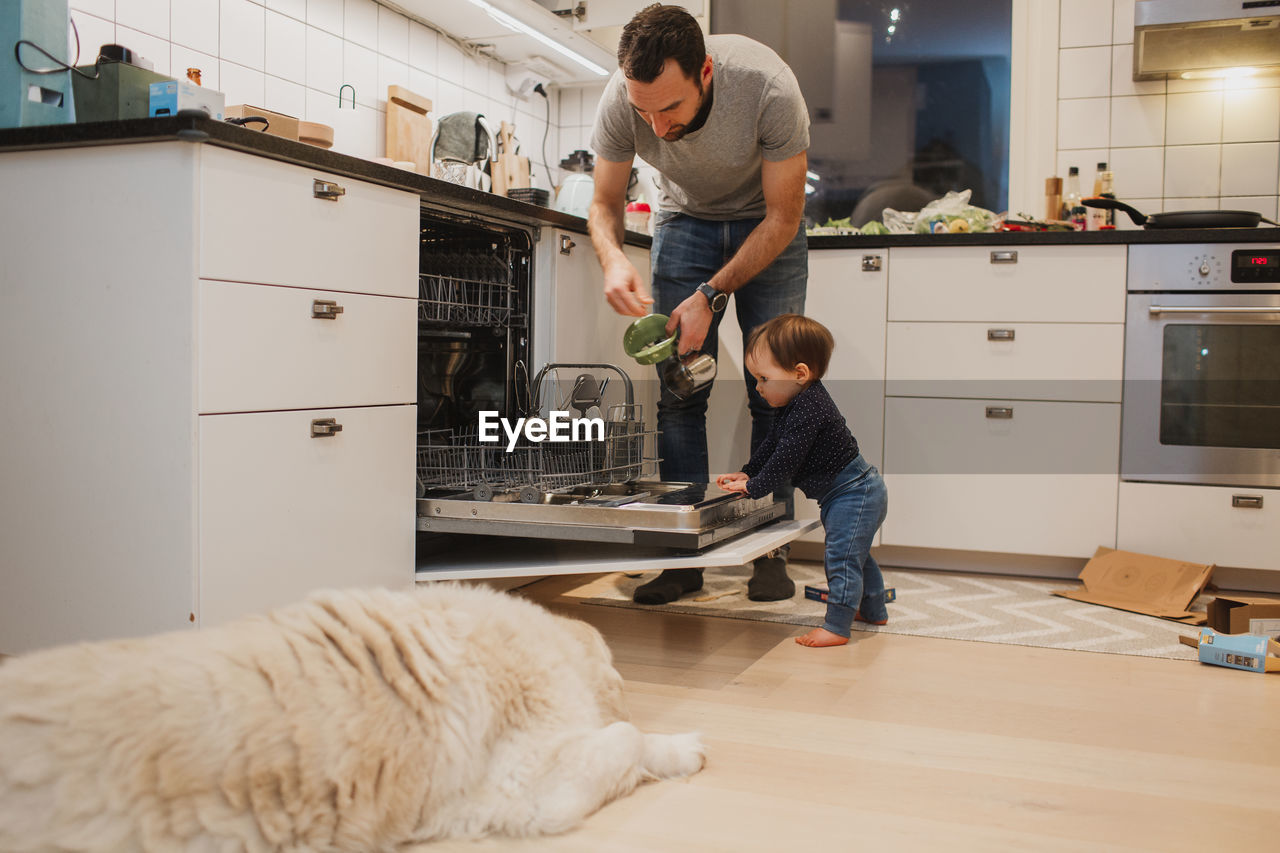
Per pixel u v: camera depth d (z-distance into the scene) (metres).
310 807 0.91
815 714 1.63
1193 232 2.65
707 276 2.50
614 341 2.67
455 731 1.06
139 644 0.95
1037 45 3.53
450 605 1.20
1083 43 3.49
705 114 2.14
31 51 1.70
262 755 0.88
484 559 2.12
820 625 2.27
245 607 1.58
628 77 1.96
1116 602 2.51
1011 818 1.22
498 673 1.13
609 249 2.26
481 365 2.41
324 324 1.72
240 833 0.86
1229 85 3.36
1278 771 1.40
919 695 1.75
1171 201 3.43
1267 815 1.25
